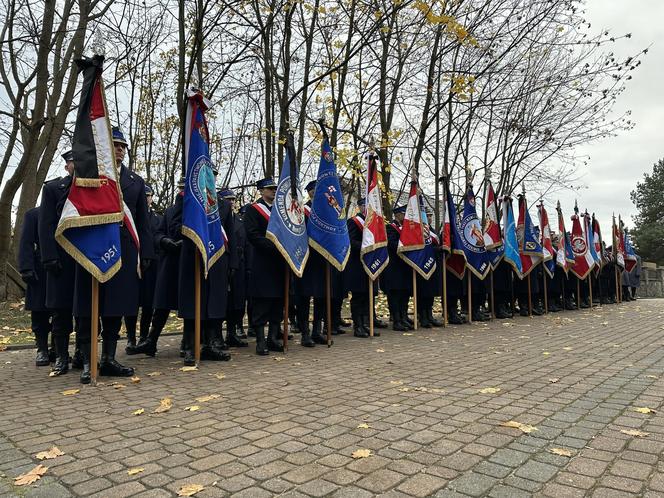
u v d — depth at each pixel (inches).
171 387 200.5
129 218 228.4
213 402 175.3
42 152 590.6
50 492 105.0
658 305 631.2
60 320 236.2
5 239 524.1
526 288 490.9
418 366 237.1
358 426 145.3
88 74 213.5
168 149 699.4
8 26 526.0
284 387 197.3
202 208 240.8
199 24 446.3
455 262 425.7
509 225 465.7
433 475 110.4
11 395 192.9
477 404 167.3
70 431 145.6
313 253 307.6
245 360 261.6
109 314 216.8
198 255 244.4
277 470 114.5
